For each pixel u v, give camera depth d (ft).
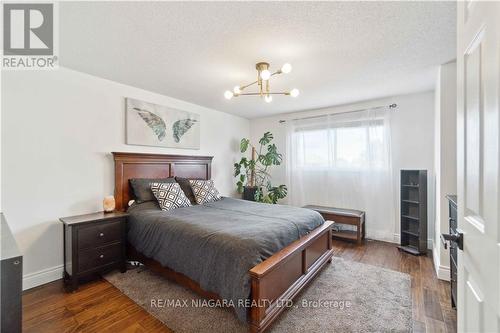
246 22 5.70
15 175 7.36
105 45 6.81
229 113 15.84
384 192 12.20
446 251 8.05
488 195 2.20
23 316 6.12
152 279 8.05
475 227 2.54
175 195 9.94
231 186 16.16
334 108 13.87
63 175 8.38
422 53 7.31
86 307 6.51
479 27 2.39
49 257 7.97
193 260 6.43
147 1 4.92
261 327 5.15
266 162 15.11
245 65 8.21
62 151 8.36
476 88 2.49
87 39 6.48
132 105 10.41
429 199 11.20
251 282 5.29
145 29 5.99
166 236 7.37
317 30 6.04
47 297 7.00
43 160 7.92
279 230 6.91
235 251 5.69
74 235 7.39
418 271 8.71
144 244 8.07
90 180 9.10
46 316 6.12
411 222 11.13
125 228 8.75
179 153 12.62
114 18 5.52
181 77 9.37
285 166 15.90
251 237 6.08
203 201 11.23
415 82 9.95
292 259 6.71
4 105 7.16
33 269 7.64
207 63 8.05
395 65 8.23
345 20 5.61
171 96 11.98
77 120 8.75
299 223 7.86
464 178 2.90
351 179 13.23
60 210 8.27
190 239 6.67
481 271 2.38
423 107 11.31
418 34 6.21
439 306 6.58
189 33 6.18
